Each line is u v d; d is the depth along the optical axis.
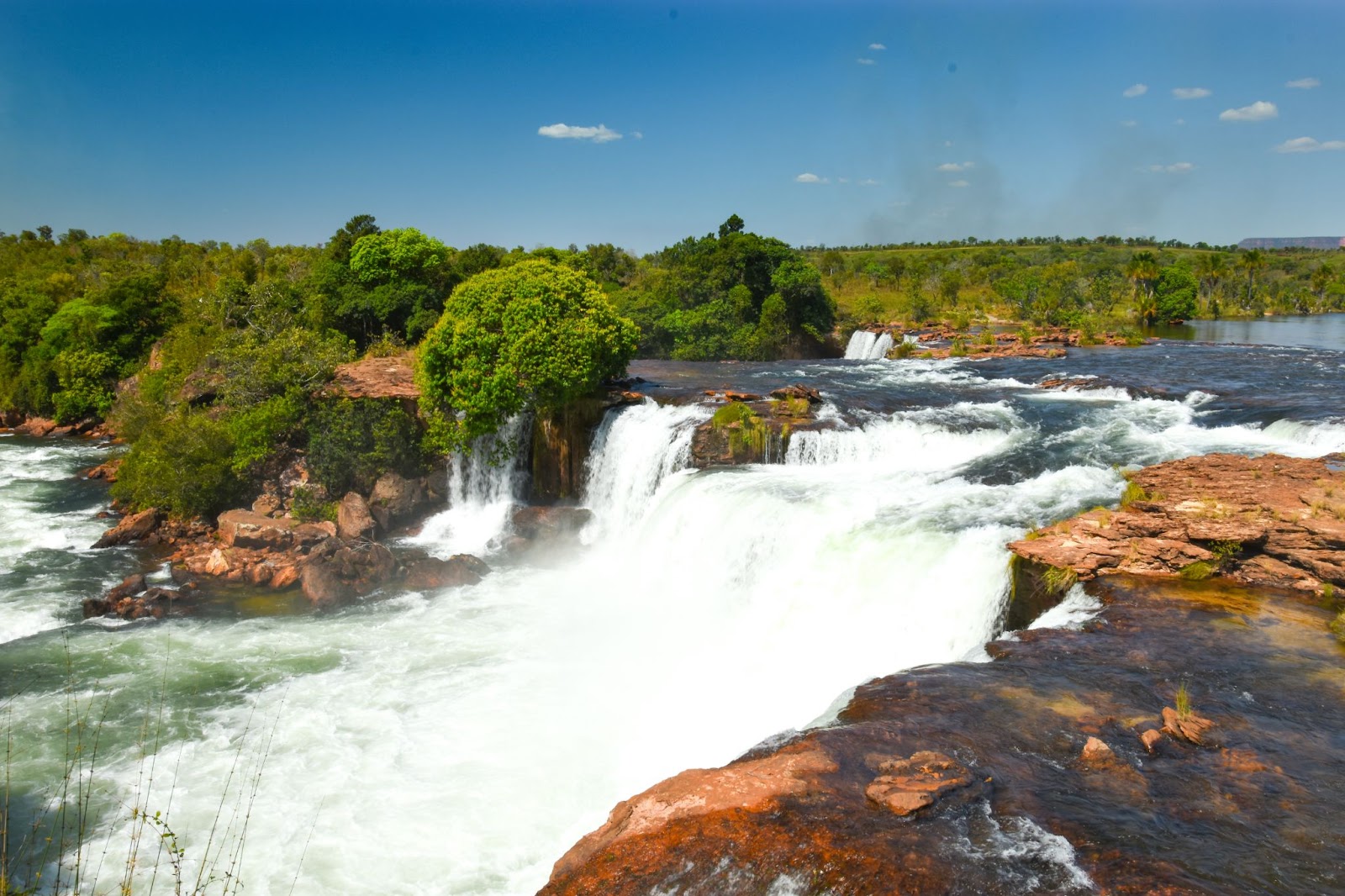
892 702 16.72
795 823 12.81
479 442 44.41
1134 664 17.95
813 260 195.12
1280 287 189.12
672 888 11.87
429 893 17.53
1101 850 12.15
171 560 39.38
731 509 32.47
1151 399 43.94
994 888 11.38
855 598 26.73
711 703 25.09
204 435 45.44
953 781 13.59
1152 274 121.44
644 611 32.62
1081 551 22.81
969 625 24.14
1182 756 14.64
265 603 34.03
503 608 33.31
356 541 39.62
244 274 101.62
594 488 43.38
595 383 44.22
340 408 45.31
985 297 148.88
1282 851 12.16
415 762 22.39
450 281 74.50
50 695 26.19
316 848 18.94
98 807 20.45
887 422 39.91
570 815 20.09
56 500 49.75
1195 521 23.20
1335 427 32.88
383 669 27.97
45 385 76.88
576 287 43.59
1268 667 17.72
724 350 82.44
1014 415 41.12
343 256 77.69
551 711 25.02
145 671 27.89
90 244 146.88
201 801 20.70
